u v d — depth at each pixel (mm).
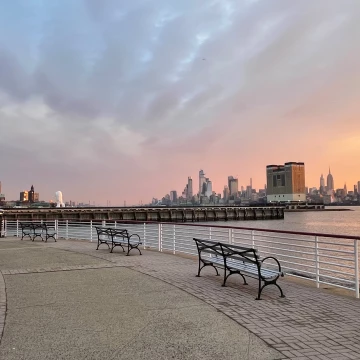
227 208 100562
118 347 4672
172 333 5184
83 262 11977
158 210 86500
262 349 4594
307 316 6020
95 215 75438
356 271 7520
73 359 4309
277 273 7371
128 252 13773
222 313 6176
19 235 26969
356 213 166500
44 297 7297
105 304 6758
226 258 9156
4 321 5770
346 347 4676
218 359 4301
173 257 13219
